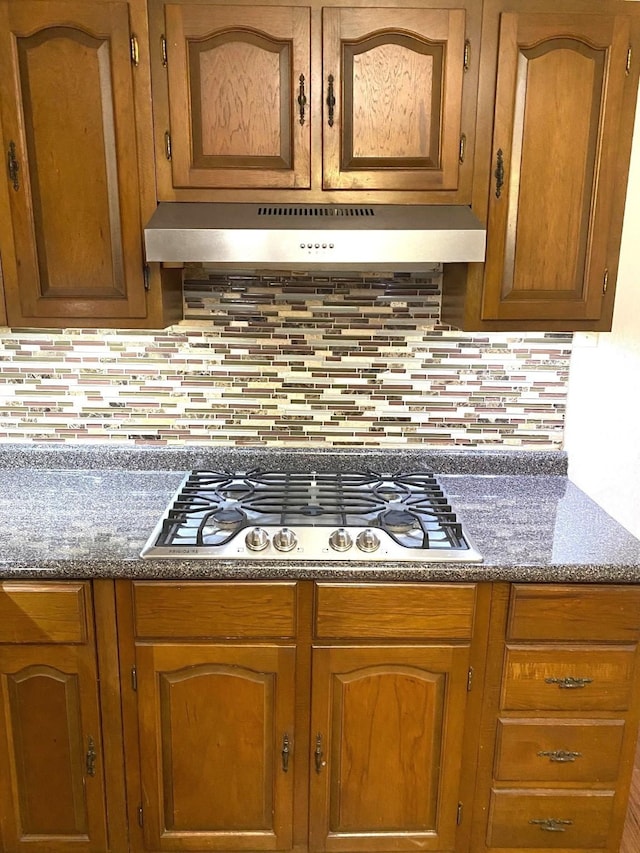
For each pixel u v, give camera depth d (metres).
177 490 2.04
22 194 1.72
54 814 1.78
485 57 1.66
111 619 1.65
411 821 1.80
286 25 1.63
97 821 1.78
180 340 2.13
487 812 1.79
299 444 2.23
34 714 1.71
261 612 1.65
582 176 1.74
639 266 2.10
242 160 1.72
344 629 1.66
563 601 1.65
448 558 1.63
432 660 1.68
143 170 1.71
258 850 1.82
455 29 1.64
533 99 1.69
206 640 1.68
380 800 1.78
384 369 2.17
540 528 1.82
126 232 1.75
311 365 2.16
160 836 1.80
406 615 1.65
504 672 1.69
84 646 1.67
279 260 1.61
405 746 1.75
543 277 1.79
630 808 2.14
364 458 2.21
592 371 2.17
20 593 1.62
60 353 2.14
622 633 1.67
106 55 1.64
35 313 1.80
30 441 2.22
